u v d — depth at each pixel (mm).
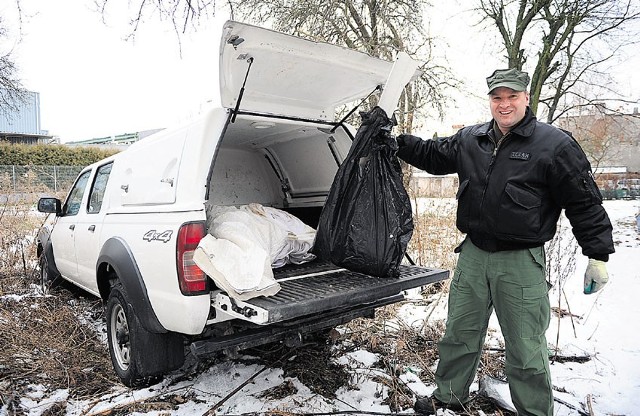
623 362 3500
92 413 2756
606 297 5309
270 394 2949
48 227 5590
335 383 3119
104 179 4051
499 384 2955
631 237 10586
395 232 2904
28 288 5738
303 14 8555
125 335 3176
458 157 2701
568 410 2809
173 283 2516
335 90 3119
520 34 10875
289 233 3100
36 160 25953
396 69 2850
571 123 13602
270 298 2408
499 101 2393
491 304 2689
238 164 4254
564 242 6008
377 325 4176
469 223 2598
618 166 33281
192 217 2527
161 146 3051
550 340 3961
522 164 2385
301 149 3910
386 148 2936
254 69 2600
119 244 3092
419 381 3184
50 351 3650
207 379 3160
